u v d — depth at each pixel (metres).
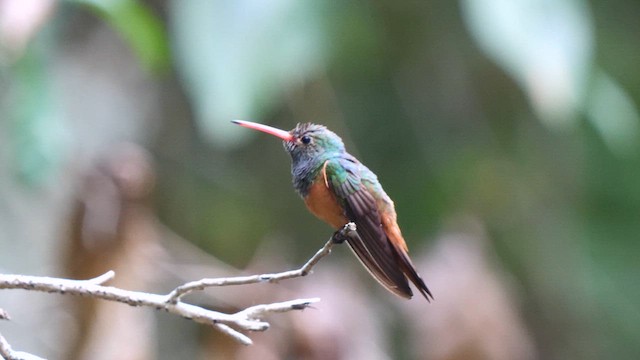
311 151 6.07
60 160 8.64
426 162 12.74
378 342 9.58
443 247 10.59
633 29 13.73
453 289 10.06
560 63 7.29
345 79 12.54
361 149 12.61
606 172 13.41
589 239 13.60
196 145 12.28
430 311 10.09
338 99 12.51
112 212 8.31
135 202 8.38
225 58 7.57
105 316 8.54
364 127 12.66
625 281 13.51
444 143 12.83
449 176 12.77
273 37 7.66
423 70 12.61
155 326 10.96
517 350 9.99
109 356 8.51
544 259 13.33
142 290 8.50
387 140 12.71
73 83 10.69
